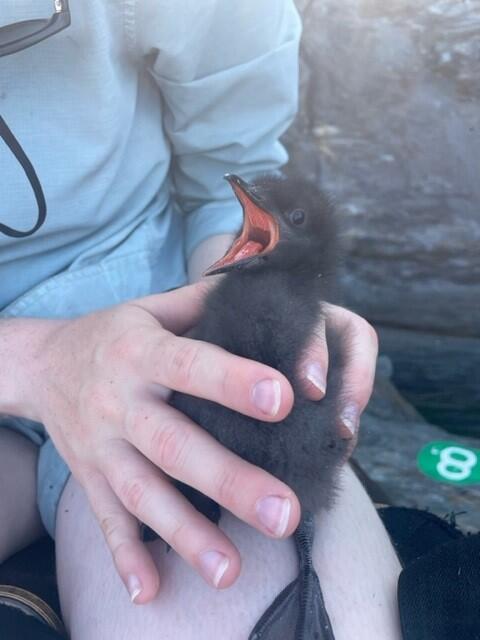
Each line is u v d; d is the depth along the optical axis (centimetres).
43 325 32
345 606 28
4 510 35
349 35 58
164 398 28
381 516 36
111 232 39
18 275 37
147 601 27
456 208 59
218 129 41
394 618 28
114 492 27
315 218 33
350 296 63
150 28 36
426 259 61
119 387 27
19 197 34
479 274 60
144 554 27
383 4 57
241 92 41
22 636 28
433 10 56
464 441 55
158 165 40
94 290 38
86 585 30
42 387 30
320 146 60
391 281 62
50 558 36
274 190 33
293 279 32
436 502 49
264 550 28
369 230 61
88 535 31
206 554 25
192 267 41
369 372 32
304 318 30
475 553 27
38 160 34
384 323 63
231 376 24
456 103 57
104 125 35
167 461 25
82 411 28
